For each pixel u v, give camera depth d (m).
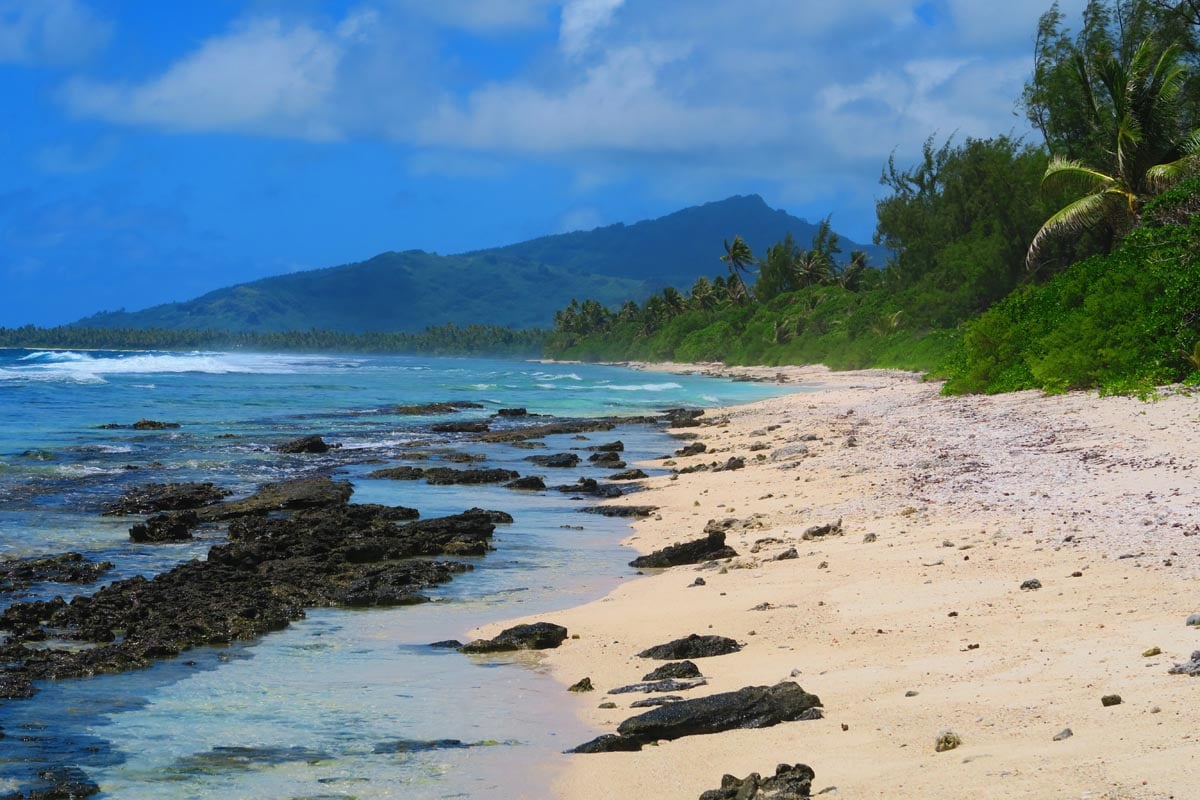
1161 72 45.41
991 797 5.68
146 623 12.33
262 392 60.09
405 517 20.17
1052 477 17.94
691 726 8.06
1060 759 6.05
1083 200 46.34
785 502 19.84
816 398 47.66
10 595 14.12
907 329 82.94
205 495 22.06
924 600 11.09
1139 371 29.33
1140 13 58.03
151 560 16.58
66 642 11.83
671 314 174.12
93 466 27.17
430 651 11.36
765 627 11.05
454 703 9.39
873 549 14.25
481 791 7.25
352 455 31.09
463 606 13.62
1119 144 45.34
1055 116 61.03
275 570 15.62
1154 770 5.60
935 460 22.14
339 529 18.42
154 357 135.75
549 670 10.45
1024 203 70.81
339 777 7.58
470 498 23.41
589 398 59.75
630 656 10.64
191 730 8.73
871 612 10.97
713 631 11.20
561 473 27.84
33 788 7.41
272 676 10.40
